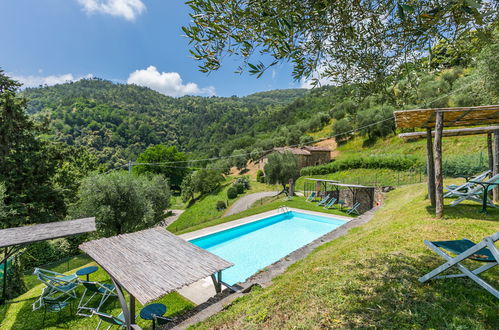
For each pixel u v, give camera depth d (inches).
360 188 765.3
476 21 74.3
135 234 256.7
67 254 571.5
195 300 252.7
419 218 288.4
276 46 88.3
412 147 1274.6
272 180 1206.9
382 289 136.7
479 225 230.8
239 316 144.9
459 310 108.7
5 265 292.0
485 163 713.6
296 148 1884.8
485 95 637.3
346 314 119.3
